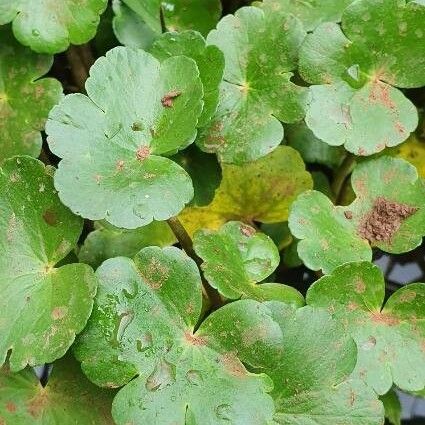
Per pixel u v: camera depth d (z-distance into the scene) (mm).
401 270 398
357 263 340
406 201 366
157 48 362
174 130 338
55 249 333
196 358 320
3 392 334
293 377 325
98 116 335
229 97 366
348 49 365
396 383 337
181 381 315
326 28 365
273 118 363
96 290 318
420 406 385
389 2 360
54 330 318
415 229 362
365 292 344
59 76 404
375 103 368
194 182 381
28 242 331
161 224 374
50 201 331
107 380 316
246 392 314
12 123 368
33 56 372
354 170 370
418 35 362
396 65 369
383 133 365
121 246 369
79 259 366
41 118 366
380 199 367
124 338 318
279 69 366
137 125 339
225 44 366
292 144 400
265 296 338
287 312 327
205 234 347
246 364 325
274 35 366
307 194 362
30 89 370
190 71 342
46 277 330
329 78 366
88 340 318
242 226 355
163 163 335
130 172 332
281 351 321
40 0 364
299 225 355
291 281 389
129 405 312
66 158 329
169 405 312
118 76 339
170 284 323
